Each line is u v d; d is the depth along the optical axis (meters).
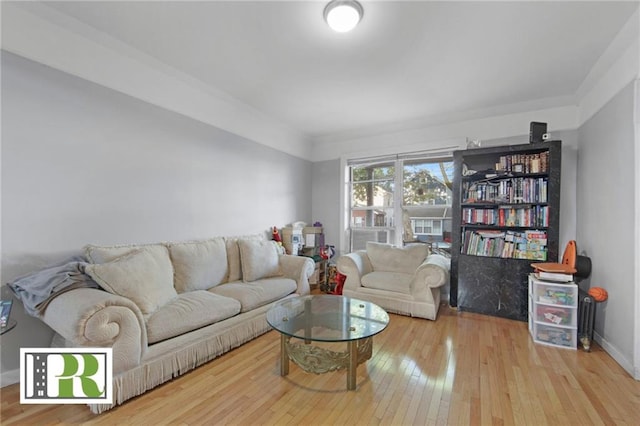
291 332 1.96
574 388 1.90
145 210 2.70
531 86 3.01
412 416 1.63
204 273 2.79
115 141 2.48
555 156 3.04
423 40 2.27
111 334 1.63
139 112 2.66
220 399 1.77
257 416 1.62
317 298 2.73
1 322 1.63
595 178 2.77
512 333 2.79
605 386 1.92
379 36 2.22
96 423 1.55
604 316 2.48
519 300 3.14
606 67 2.51
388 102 3.50
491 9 1.91
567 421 1.59
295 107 3.70
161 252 2.53
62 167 2.16
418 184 4.40
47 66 2.09
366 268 3.91
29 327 1.99
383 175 4.73
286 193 4.61
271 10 1.96
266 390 1.87
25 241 1.99
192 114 3.13
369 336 1.90
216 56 2.54
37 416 1.60
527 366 2.17
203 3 1.90
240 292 2.69
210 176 3.34
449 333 2.79
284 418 1.61
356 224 4.98
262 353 2.39
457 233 3.52
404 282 3.39
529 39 2.23
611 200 2.44
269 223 4.24
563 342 2.50
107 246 2.39
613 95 2.43
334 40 2.29
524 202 3.22
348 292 3.63
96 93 2.36
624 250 2.22
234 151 3.65
